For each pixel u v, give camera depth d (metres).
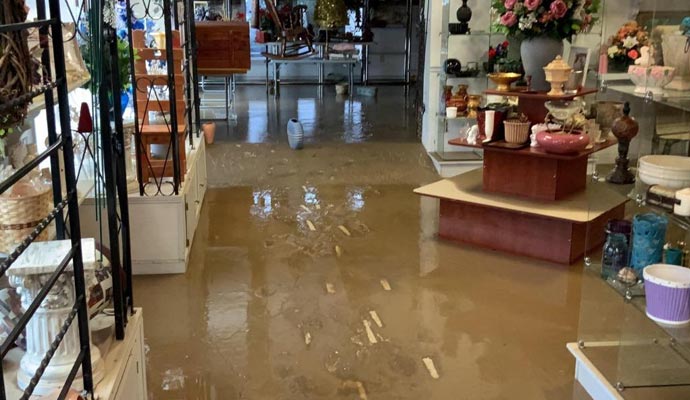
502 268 4.13
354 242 4.59
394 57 12.95
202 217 5.11
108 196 2.17
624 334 2.81
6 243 2.24
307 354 3.13
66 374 1.90
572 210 4.15
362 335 3.30
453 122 6.54
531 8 4.20
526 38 4.42
